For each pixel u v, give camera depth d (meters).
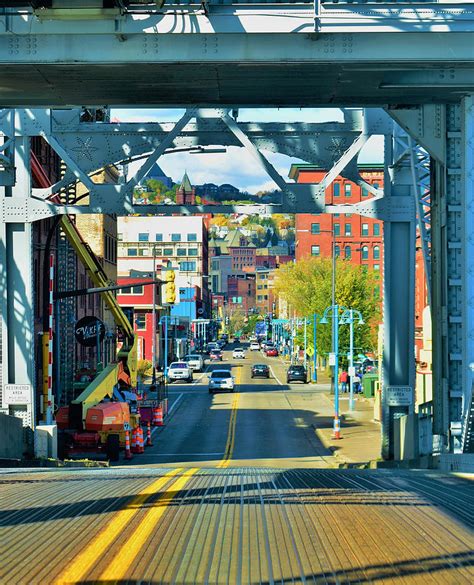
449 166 22.98
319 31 18.89
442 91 21.27
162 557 9.30
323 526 10.96
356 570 8.80
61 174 60.00
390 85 20.89
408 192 31.55
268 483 15.98
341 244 162.00
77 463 32.88
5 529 10.80
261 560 9.18
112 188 30.27
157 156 30.28
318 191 30.73
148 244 196.25
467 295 21.73
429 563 9.11
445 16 19.06
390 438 32.47
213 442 47.97
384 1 19.28
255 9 18.84
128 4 18.66
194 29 18.78
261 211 30.53
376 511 12.16
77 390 46.31
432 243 24.34
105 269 88.00
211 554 9.43
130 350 54.72
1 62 19.03
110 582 8.37
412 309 32.12
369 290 87.19
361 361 87.38
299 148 31.50
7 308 30.94
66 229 51.50
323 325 80.88
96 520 11.38
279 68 19.42
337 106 23.34
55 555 9.40
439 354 23.70
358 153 31.08
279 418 60.09
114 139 31.42
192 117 30.48
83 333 50.19
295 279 117.31
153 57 19.00
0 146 30.02
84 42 19.02
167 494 13.98
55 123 31.06
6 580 8.44
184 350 144.12
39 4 18.28
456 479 17.23
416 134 23.12
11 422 28.72
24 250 30.77
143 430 46.78
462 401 22.23
